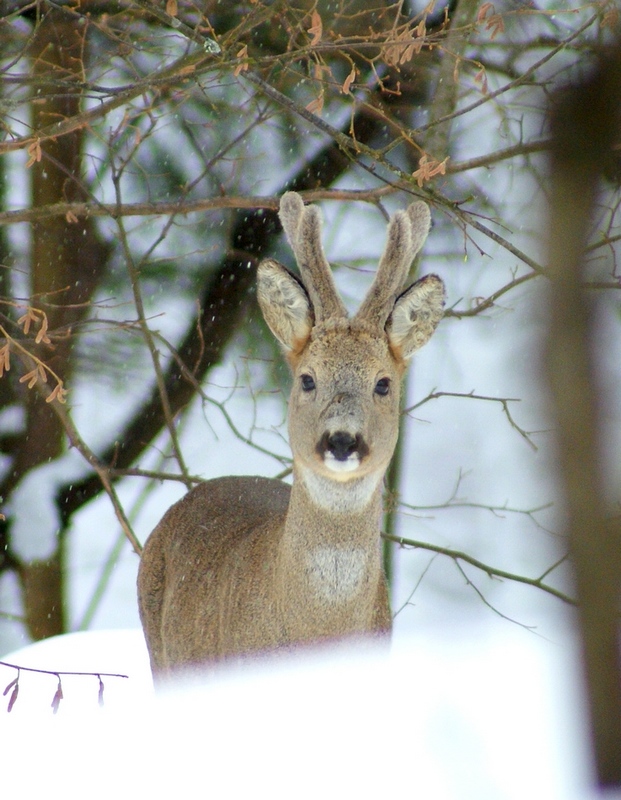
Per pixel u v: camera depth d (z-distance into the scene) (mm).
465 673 6234
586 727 3184
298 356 8156
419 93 14898
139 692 10117
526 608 17422
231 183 14898
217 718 6547
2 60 13195
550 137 3334
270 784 5605
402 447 13836
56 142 14547
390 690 6148
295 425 7684
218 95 15195
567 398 3037
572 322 3090
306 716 6098
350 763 5582
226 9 13281
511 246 8789
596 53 3574
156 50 12992
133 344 16391
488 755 5344
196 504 10117
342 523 7484
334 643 7570
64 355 15391
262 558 8094
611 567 3016
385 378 7762
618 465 3008
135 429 16391
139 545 11695
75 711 8258
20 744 6934
